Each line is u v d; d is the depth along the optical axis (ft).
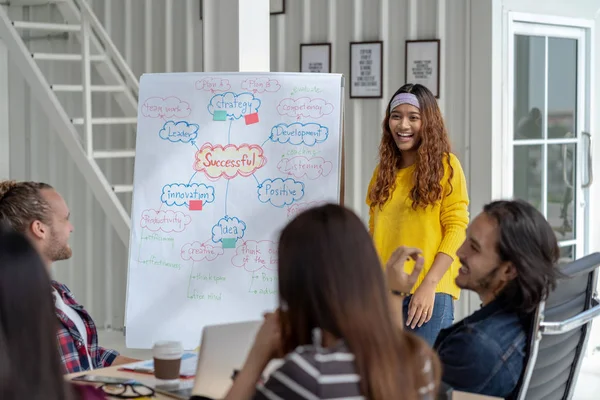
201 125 11.97
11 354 4.81
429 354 5.67
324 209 5.43
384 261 12.02
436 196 11.60
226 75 12.05
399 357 5.31
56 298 9.44
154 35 20.65
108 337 20.97
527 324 7.13
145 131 12.09
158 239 11.82
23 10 22.04
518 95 16.92
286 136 11.83
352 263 5.26
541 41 17.37
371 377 5.16
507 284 7.13
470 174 16.49
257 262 11.62
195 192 11.85
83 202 21.70
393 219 12.01
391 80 17.34
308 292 5.25
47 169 21.95
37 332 4.93
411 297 11.51
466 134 16.48
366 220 17.84
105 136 21.38
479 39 16.17
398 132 11.85
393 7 17.21
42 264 5.07
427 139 11.70
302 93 11.89
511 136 16.58
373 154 17.69
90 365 9.53
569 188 18.29
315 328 5.32
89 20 18.79
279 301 5.51
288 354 5.42
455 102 16.56
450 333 7.44
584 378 17.35
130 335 11.63
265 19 13.87
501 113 16.31
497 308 7.20
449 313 11.85
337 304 5.20
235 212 11.74
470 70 16.35
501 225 6.99
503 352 7.03
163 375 8.23
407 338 5.63
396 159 12.15
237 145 11.87
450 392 6.66
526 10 16.71
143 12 20.75
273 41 18.79
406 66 16.99
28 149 22.02
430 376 5.60
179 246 11.76
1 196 9.38
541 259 6.95
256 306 11.51
